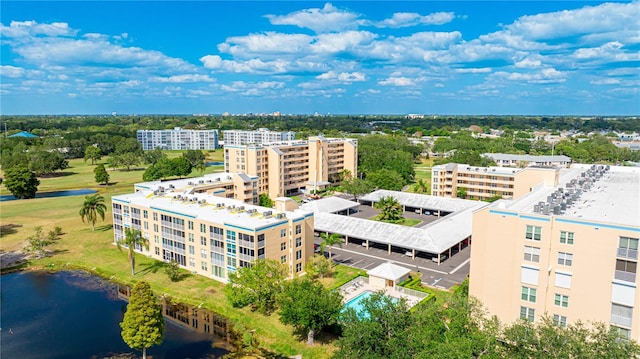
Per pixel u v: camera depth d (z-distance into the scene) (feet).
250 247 290.76
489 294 233.35
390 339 179.01
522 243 217.15
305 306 221.87
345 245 400.06
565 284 208.95
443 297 281.95
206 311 276.82
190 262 337.93
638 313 191.83
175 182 453.58
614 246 194.59
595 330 199.00
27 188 603.67
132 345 213.46
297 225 319.47
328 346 232.53
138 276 329.93
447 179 575.38
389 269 302.45
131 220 382.01
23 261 364.17
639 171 372.17
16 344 238.89
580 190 273.13
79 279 329.72
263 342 239.50
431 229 378.12
